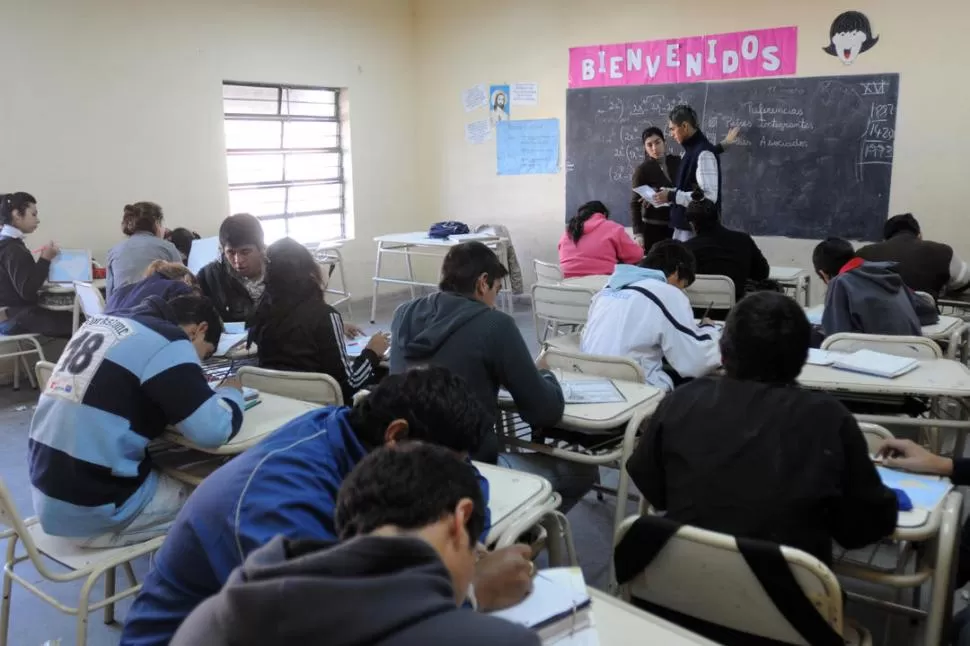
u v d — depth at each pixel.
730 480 1.46
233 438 2.00
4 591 2.04
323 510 1.20
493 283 2.23
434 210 7.75
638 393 2.28
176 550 1.21
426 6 7.37
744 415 1.50
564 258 5.01
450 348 2.06
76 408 1.81
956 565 1.66
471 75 7.23
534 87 6.89
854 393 2.61
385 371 2.92
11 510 1.73
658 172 5.63
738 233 4.18
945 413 2.86
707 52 5.95
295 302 2.56
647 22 6.20
